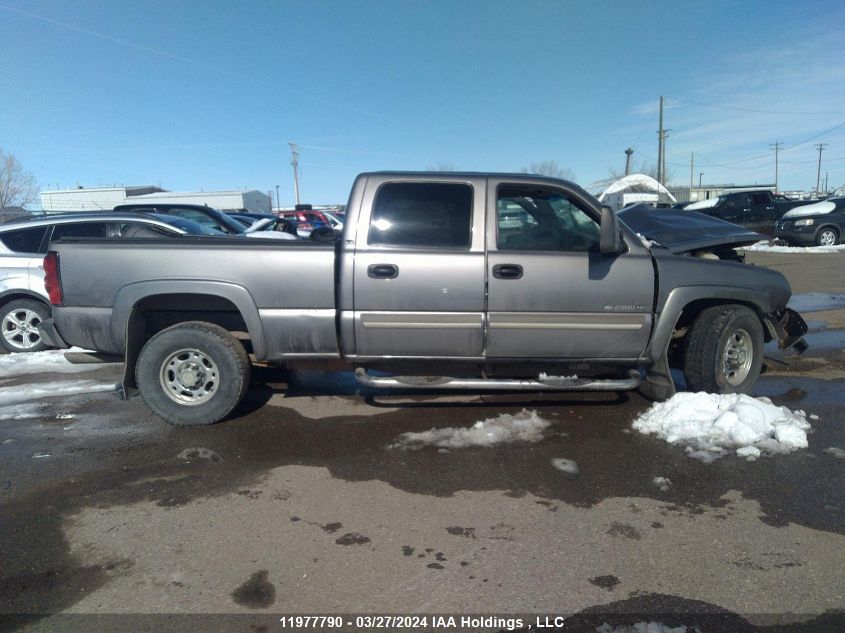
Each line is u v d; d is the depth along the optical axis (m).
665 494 3.43
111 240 4.45
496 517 3.21
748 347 4.90
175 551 2.92
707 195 60.28
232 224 11.50
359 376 4.47
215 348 4.43
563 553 2.86
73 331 4.46
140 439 4.35
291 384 5.68
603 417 4.66
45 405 5.18
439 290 4.25
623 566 2.75
